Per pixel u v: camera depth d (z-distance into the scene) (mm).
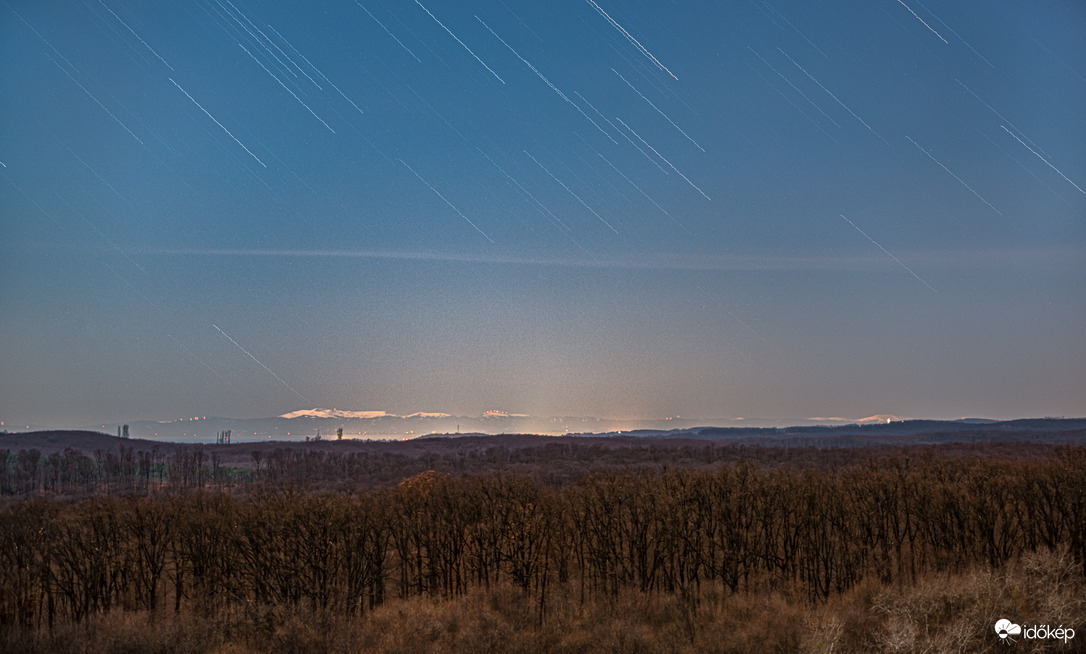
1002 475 38125
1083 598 23578
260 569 35000
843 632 24422
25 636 29219
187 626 29031
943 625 23516
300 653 27125
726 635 25812
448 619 29781
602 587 36344
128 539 35562
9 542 33656
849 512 37844
